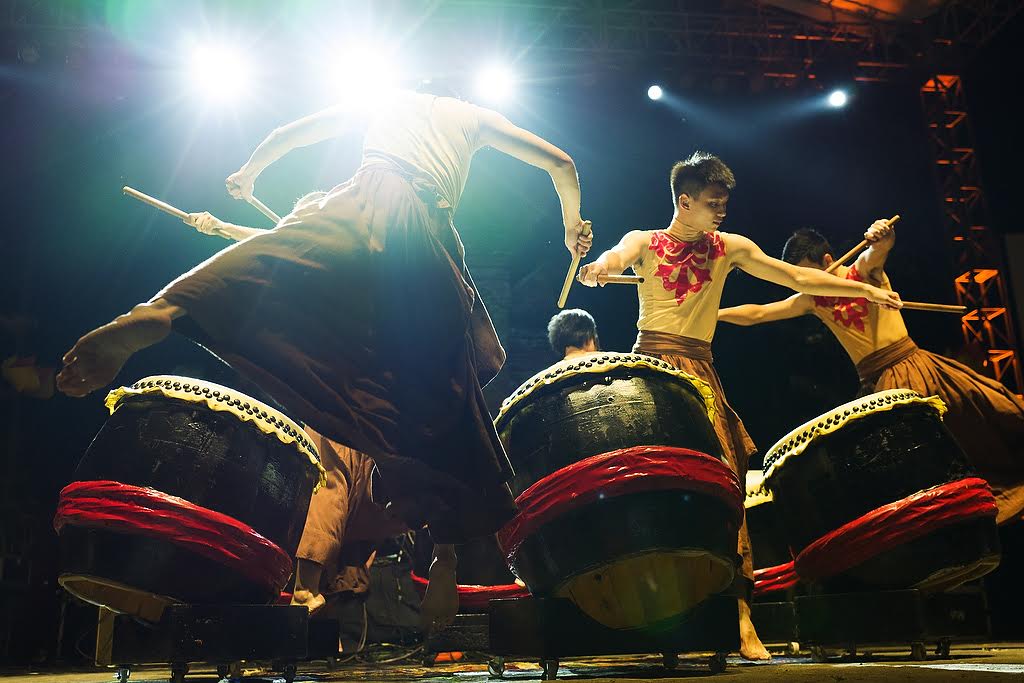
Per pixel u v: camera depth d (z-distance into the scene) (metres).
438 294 2.53
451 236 2.72
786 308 5.18
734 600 2.89
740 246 4.16
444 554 2.76
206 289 2.24
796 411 10.54
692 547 2.65
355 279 2.41
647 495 2.63
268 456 2.97
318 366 2.30
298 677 3.43
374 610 6.70
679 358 3.98
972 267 11.12
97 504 2.75
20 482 8.84
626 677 2.73
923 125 11.48
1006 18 10.84
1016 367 10.62
